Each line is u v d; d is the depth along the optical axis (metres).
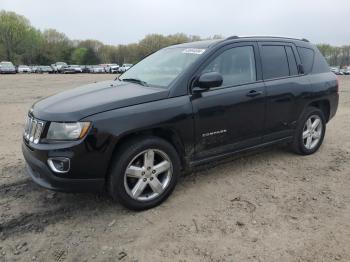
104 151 3.43
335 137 6.79
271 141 4.90
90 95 3.90
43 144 3.44
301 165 5.12
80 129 3.35
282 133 5.01
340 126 7.89
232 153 4.46
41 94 15.74
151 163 3.73
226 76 4.31
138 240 3.26
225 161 5.12
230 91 4.25
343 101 12.79
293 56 5.20
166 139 3.96
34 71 56.09
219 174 4.76
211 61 4.19
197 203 3.95
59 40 101.75
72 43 104.44
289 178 4.64
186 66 4.09
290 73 5.07
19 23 90.31
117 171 3.53
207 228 3.44
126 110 3.54
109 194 3.98
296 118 5.14
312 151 5.57
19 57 89.50
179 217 3.65
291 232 3.36
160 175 3.93
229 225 3.49
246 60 4.56
